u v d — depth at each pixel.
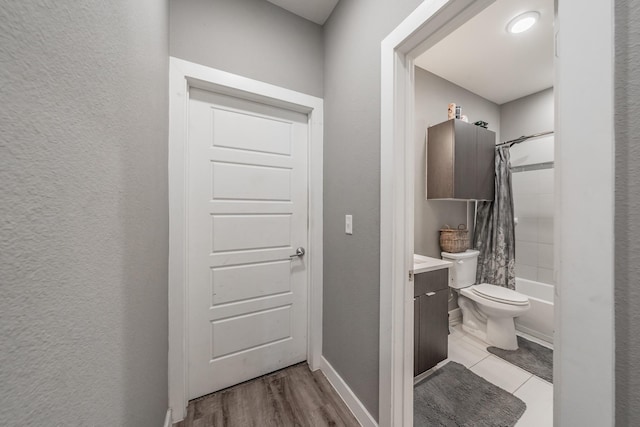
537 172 2.60
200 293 1.46
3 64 0.23
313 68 1.71
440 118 2.34
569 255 0.54
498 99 2.76
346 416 1.32
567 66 0.54
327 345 1.66
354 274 1.36
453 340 2.12
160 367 1.04
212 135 1.49
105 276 0.47
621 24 0.48
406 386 1.11
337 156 1.54
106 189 0.47
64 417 0.33
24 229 0.26
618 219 0.48
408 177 1.12
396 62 1.08
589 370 0.51
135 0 0.66
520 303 1.84
